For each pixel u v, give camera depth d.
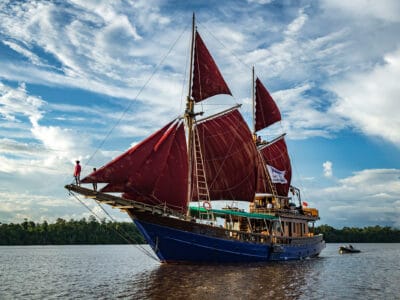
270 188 64.31
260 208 55.59
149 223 40.88
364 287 33.72
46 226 166.00
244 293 28.52
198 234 41.97
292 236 55.78
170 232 41.16
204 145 53.50
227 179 55.22
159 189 41.44
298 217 57.78
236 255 44.97
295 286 32.25
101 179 37.91
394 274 43.69
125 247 159.38
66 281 38.31
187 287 30.62
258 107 68.50
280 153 68.94
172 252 41.91
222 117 55.75
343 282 36.25
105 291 31.02
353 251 94.12
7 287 34.91
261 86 68.81
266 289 30.23
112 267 53.28
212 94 52.50
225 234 43.97
